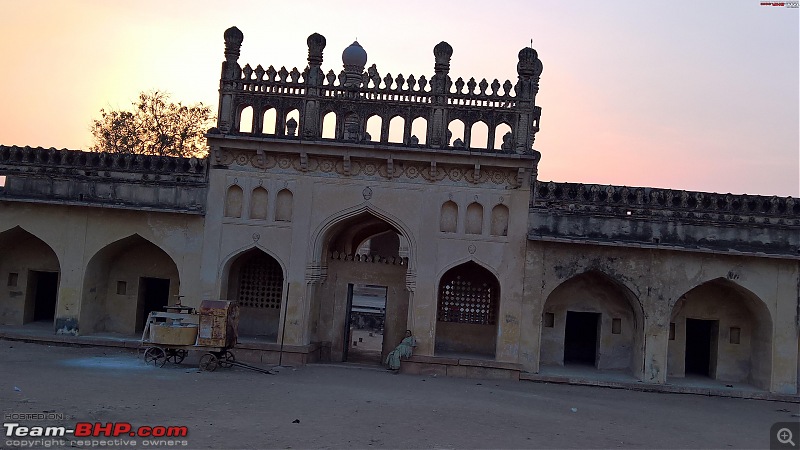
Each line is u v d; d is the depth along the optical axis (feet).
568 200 42.65
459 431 27.50
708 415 35.19
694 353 47.16
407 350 42.19
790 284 41.63
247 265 47.42
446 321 45.91
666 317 41.98
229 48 43.86
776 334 41.47
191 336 38.70
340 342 46.47
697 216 42.32
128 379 34.24
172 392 31.68
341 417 28.68
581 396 38.32
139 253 47.98
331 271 46.91
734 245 41.98
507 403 34.37
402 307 46.42
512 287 42.50
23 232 46.60
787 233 41.86
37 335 44.45
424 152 42.19
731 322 44.68
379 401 32.68
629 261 42.39
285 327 43.24
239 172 44.04
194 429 25.11
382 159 42.73
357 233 50.55
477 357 43.73
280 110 43.52
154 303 49.88
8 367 35.45
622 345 44.98
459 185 43.11
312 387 35.47
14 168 45.50
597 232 42.39
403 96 43.01
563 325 45.39
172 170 44.52
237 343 42.75
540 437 27.43
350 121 47.39
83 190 45.01
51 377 33.27
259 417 27.71
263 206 43.96
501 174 42.93
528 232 42.65
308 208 43.50
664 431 30.45
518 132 42.50
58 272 49.08
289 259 43.42
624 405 36.42
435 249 42.86
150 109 74.54
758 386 42.68
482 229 42.80
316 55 43.55
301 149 42.88
